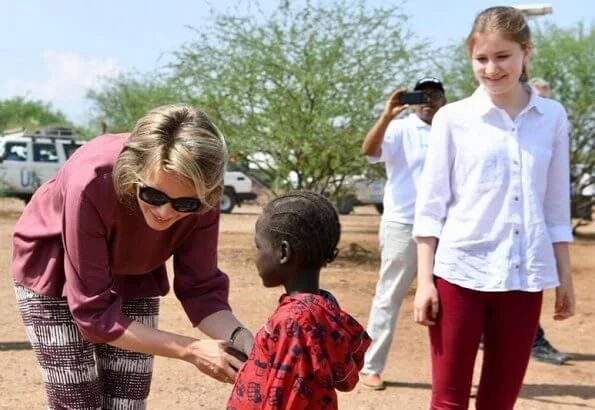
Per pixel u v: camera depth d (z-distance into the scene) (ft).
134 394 11.33
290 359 8.61
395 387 19.85
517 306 12.26
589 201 60.34
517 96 12.39
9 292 31.22
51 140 78.02
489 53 12.05
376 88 43.62
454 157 12.54
